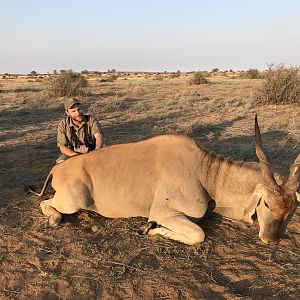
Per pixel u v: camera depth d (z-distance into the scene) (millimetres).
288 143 5641
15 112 9422
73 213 3359
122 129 7238
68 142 3990
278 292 2334
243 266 2617
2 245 2898
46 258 2721
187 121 7801
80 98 12141
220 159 3094
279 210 2625
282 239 2969
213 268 2598
